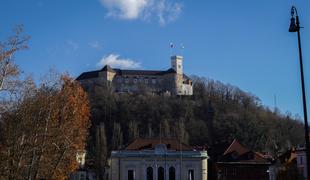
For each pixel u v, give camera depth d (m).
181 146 109.81
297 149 100.44
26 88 53.38
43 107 54.03
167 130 196.00
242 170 112.25
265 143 178.62
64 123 56.00
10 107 52.38
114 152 105.56
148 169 105.75
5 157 51.94
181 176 106.62
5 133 52.28
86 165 145.62
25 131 52.69
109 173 111.94
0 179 51.69
